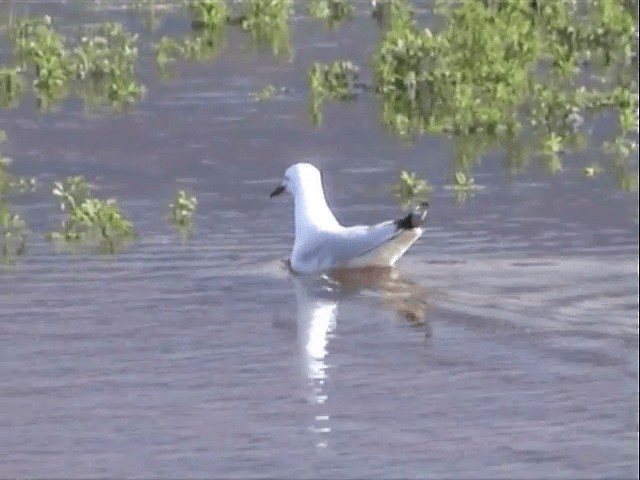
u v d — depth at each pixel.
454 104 23.61
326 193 19.20
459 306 14.91
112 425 12.35
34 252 16.84
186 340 14.12
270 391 12.99
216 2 29.39
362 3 31.62
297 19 30.23
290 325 14.51
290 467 11.62
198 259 16.58
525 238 17.11
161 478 11.44
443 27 28.09
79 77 25.75
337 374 13.33
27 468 11.62
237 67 26.30
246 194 19.20
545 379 13.16
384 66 24.83
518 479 11.41
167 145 21.50
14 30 28.31
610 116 23.31
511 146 21.64
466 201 18.72
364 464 11.66
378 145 21.53
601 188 19.22
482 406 12.69
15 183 19.81
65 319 14.69
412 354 13.75
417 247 16.83
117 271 16.16
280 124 22.55
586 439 12.11
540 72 26.30
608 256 16.39
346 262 15.98
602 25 28.25
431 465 11.66
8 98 24.55
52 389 13.05
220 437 12.11
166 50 27.33
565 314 14.55
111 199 18.83
